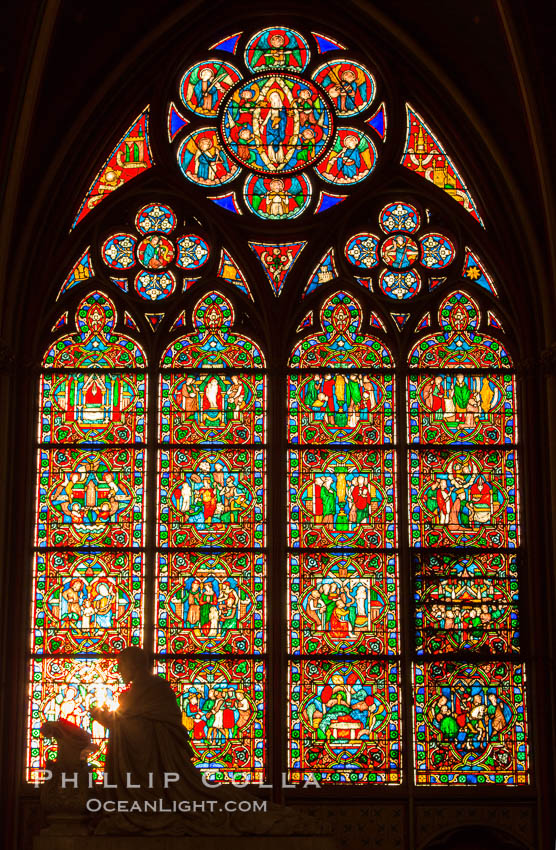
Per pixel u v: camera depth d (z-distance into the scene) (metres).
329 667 18.69
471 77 20.23
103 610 18.88
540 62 18.72
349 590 18.98
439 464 19.47
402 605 18.88
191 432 19.59
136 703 15.91
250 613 18.89
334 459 19.50
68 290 20.16
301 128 20.80
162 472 19.44
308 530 19.22
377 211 20.58
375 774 18.31
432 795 18.12
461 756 18.38
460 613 18.91
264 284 20.09
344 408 19.73
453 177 20.56
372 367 19.89
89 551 19.08
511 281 19.88
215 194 20.52
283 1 20.78
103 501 19.31
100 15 19.53
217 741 18.41
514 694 18.59
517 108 19.77
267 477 19.38
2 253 18.98
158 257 20.34
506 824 18.03
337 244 20.31
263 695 18.56
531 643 18.58
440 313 20.12
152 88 20.75
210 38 20.95
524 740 18.42
